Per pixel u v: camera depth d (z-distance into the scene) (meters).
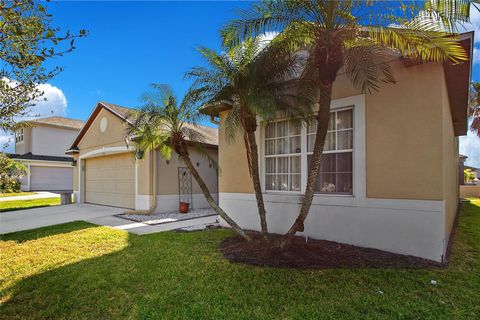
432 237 5.18
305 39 5.03
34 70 4.32
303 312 3.40
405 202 5.47
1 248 6.41
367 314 3.34
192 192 13.48
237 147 8.41
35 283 4.35
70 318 3.37
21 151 25.98
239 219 8.31
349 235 6.14
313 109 5.63
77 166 16.92
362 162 6.00
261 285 4.17
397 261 5.10
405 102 5.52
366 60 4.86
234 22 4.97
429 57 4.77
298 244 6.09
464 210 12.58
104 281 4.39
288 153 7.38
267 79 5.30
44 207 14.33
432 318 3.24
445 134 5.72
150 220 10.20
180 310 3.49
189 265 5.04
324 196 6.54
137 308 3.56
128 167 13.30
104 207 14.02
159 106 6.87
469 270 4.68
